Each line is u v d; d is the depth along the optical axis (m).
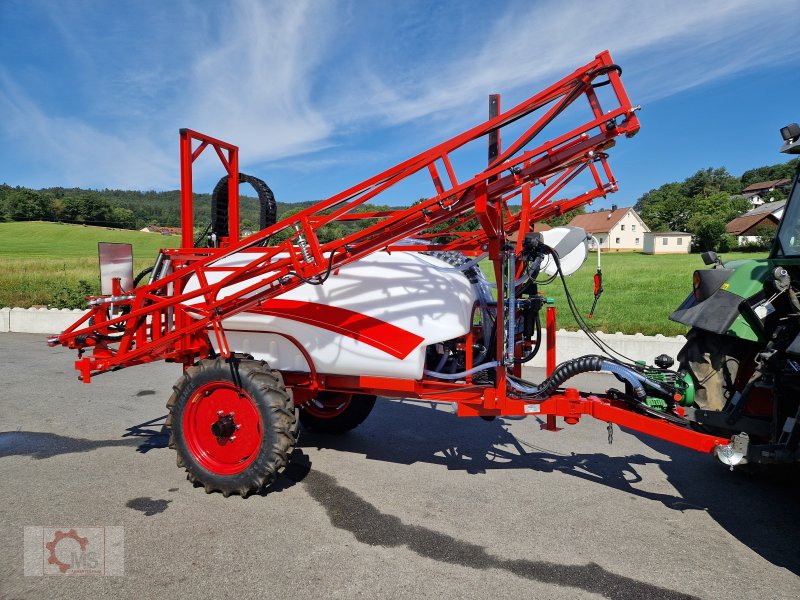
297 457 4.84
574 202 5.00
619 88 3.10
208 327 4.32
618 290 19.25
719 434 3.73
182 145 4.76
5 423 5.78
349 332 4.03
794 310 3.33
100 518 3.58
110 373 8.62
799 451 3.04
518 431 5.70
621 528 3.55
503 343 3.78
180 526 3.47
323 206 3.60
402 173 3.41
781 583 2.94
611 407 3.72
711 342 3.78
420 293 4.00
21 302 15.57
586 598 2.76
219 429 3.90
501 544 3.30
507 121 3.25
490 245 3.68
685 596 2.80
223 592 2.76
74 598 2.69
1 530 3.40
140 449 4.98
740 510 3.85
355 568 3.00
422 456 4.91
